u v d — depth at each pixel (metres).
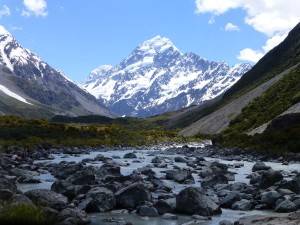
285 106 94.06
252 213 16.33
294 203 16.50
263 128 86.44
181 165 38.47
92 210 16.31
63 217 13.58
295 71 124.56
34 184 22.73
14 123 78.69
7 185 16.53
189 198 16.28
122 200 17.06
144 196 17.23
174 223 14.50
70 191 18.38
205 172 28.27
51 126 79.31
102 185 19.27
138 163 40.03
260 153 52.34
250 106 120.75
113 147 72.81
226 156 54.16
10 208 12.45
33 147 52.28
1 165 29.27
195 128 177.00
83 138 76.19
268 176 21.28
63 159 42.66
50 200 15.24
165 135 123.38
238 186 21.62
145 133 116.38
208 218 15.26
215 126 156.50
